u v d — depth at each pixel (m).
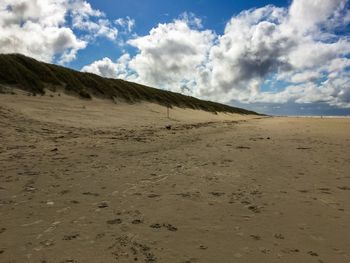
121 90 38.47
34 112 19.98
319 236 4.51
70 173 7.95
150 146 12.71
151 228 4.73
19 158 9.63
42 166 8.66
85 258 3.81
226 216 5.25
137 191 6.56
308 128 25.11
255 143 14.18
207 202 5.94
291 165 9.30
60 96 28.48
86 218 5.09
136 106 35.75
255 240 4.38
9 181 7.12
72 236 4.41
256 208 5.64
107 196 6.21
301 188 6.92
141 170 8.40
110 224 4.86
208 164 9.29
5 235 4.43
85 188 6.71
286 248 4.14
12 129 14.72
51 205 5.66
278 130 22.83
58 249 4.03
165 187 6.88
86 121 20.94
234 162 9.65
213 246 4.19
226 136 17.48
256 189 6.82
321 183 7.34
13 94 24.14
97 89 34.38
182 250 4.06
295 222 5.02
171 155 10.68
